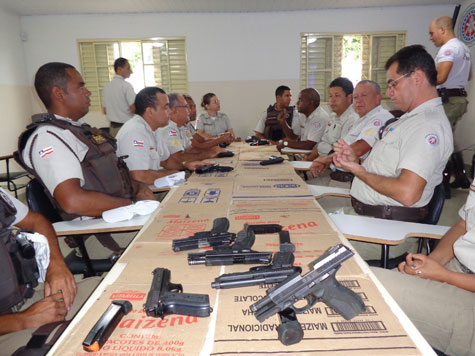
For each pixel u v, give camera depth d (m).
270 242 1.14
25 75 6.28
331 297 0.71
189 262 0.99
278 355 0.62
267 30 6.42
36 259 1.26
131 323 0.73
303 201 1.67
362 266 0.95
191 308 0.74
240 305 0.79
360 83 2.75
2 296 1.14
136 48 6.71
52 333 0.92
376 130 2.43
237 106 6.70
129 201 1.80
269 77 6.59
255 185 2.03
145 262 1.02
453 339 1.07
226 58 6.52
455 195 4.32
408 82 1.66
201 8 6.09
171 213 1.50
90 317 0.74
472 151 4.85
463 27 5.99
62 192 1.58
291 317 0.69
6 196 1.32
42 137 1.61
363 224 1.53
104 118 6.66
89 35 6.33
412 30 6.39
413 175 1.51
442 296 1.09
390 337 0.66
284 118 5.10
